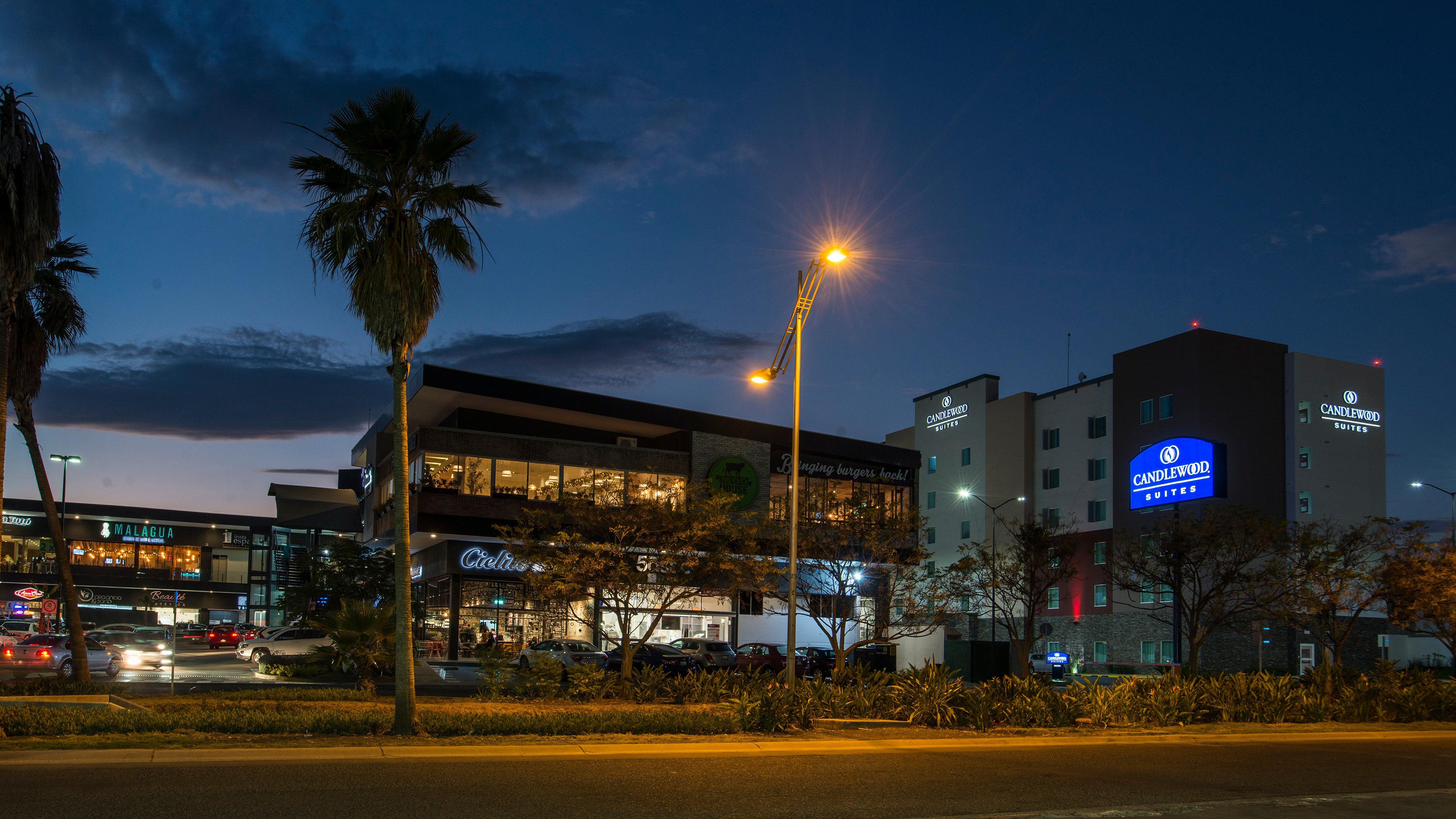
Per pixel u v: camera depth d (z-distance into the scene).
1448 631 38.25
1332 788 14.40
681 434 58.28
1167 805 12.52
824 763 15.76
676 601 33.84
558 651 38.91
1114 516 63.72
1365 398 63.44
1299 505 60.16
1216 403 59.47
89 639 35.53
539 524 31.23
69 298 26.92
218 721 17.16
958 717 21.39
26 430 27.02
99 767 13.42
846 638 58.16
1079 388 68.31
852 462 63.28
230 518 96.00
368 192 18.19
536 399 52.28
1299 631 54.34
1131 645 61.09
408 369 18.75
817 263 24.20
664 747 16.86
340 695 25.14
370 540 66.19
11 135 17.14
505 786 12.62
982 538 73.69
